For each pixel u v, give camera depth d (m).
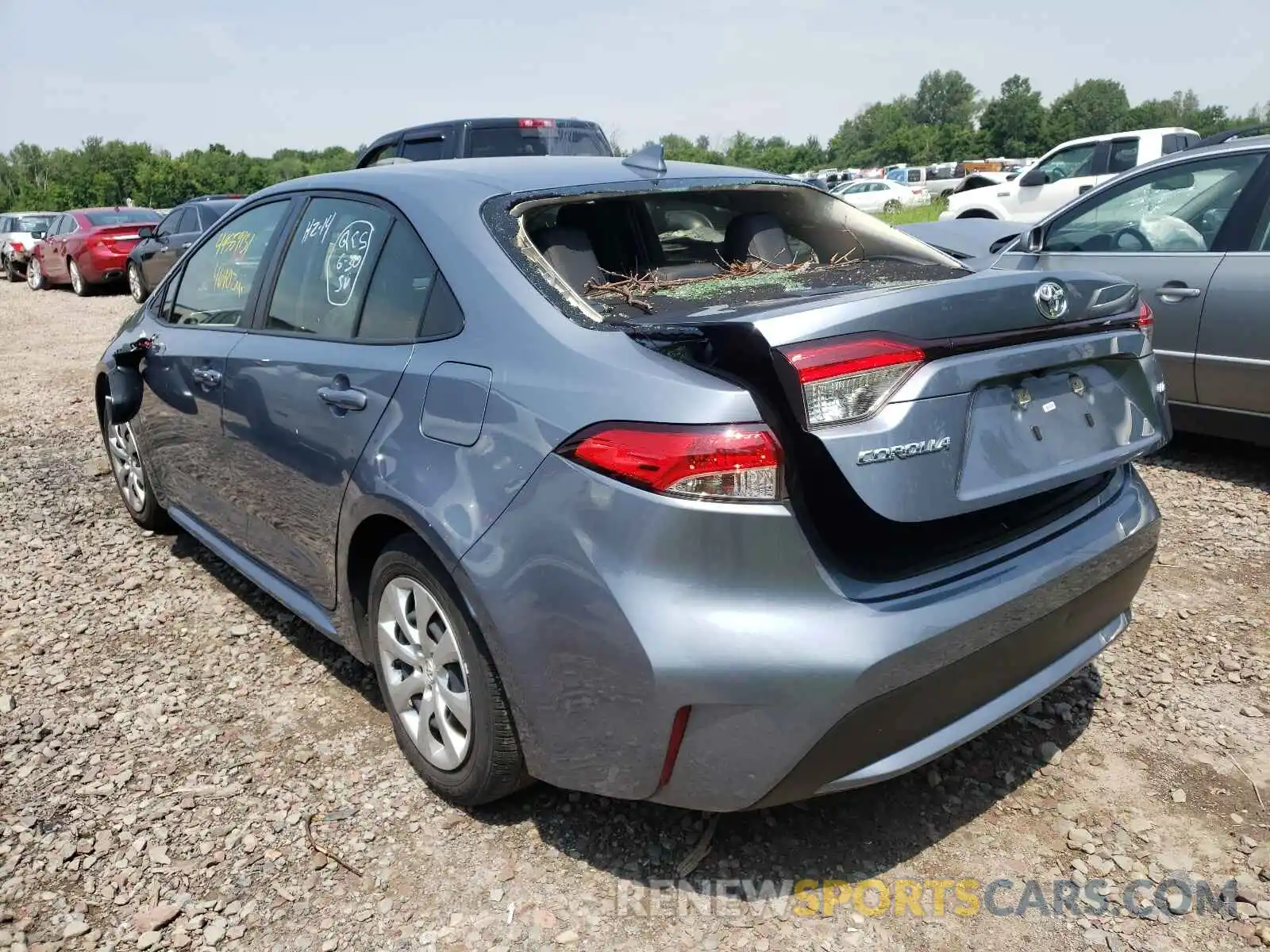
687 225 3.29
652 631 2.02
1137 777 2.73
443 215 2.75
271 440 3.15
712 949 2.19
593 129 9.83
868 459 2.00
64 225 17.50
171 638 3.72
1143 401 2.67
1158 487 5.00
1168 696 3.12
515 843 2.53
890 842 2.51
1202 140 5.46
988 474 2.20
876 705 2.04
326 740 3.02
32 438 6.73
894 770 2.15
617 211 3.13
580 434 2.13
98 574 4.32
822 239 3.52
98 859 2.51
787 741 2.02
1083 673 3.27
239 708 3.21
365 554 2.88
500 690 2.39
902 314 2.07
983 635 2.18
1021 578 2.26
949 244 6.70
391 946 2.22
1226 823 2.54
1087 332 2.46
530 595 2.20
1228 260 4.81
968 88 156.12
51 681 3.42
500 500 2.26
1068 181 12.55
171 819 2.66
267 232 3.56
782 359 1.96
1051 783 2.72
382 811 2.67
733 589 2.01
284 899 2.37
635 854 2.48
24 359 10.24
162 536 4.77
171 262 13.66
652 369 2.12
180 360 3.79
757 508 1.99
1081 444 2.44
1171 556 4.14
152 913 2.31
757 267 3.21
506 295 2.46
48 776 2.86
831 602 2.04
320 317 3.09
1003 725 3.00
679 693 2.03
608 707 2.13
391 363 2.66
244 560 3.73
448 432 2.43
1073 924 2.24
